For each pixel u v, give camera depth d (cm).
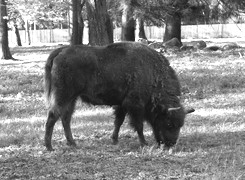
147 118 1011
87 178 758
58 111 967
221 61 2662
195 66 2444
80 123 1257
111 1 3172
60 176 767
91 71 980
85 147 986
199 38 6788
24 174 787
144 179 748
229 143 1008
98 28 2236
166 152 928
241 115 1330
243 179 737
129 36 3697
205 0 3369
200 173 784
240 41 5081
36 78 2156
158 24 3462
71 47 985
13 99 1720
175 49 3341
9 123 1284
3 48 3180
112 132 1138
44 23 7706
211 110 1423
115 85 991
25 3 5222
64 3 4891
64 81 963
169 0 3206
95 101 1003
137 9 3055
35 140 1059
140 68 989
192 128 1156
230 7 3416
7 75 2270
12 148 991
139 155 909
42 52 4150
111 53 995
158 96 990
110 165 838
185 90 1736
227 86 1875
